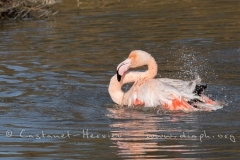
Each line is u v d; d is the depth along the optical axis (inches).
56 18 825.5
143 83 435.8
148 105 424.8
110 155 333.7
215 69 540.1
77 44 659.4
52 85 498.9
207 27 729.0
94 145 351.6
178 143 348.8
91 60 585.0
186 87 421.7
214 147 340.2
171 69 546.0
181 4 906.7
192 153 331.0
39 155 338.3
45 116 414.0
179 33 698.2
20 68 561.0
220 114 402.9
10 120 404.8
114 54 607.2
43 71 547.5
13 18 856.3
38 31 739.4
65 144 355.6
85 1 952.9
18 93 475.5
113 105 443.5
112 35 700.0
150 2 933.8
